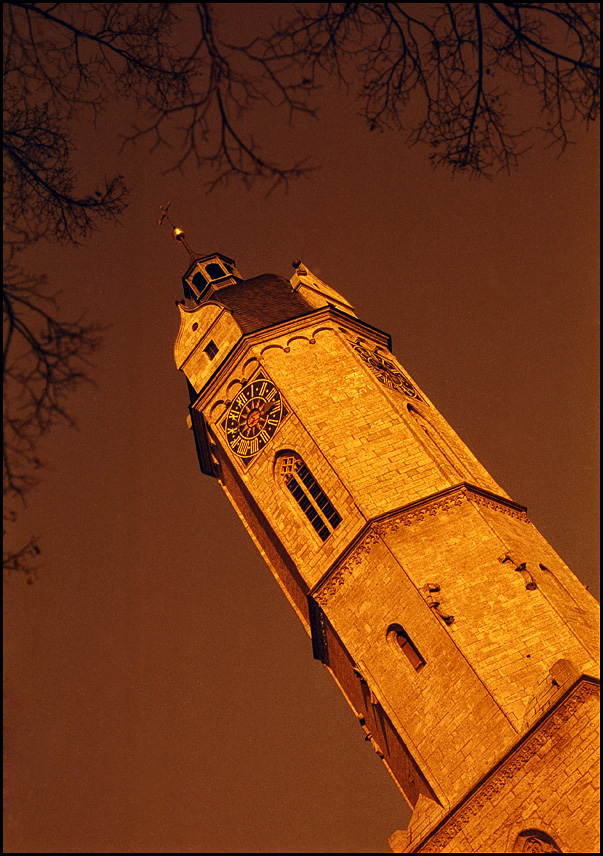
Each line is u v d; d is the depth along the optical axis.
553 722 31.44
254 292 51.38
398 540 38.22
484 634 35.00
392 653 36.41
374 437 41.97
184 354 49.41
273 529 41.91
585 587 39.56
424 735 34.34
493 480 43.47
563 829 29.81
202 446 49.38
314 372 45.22
